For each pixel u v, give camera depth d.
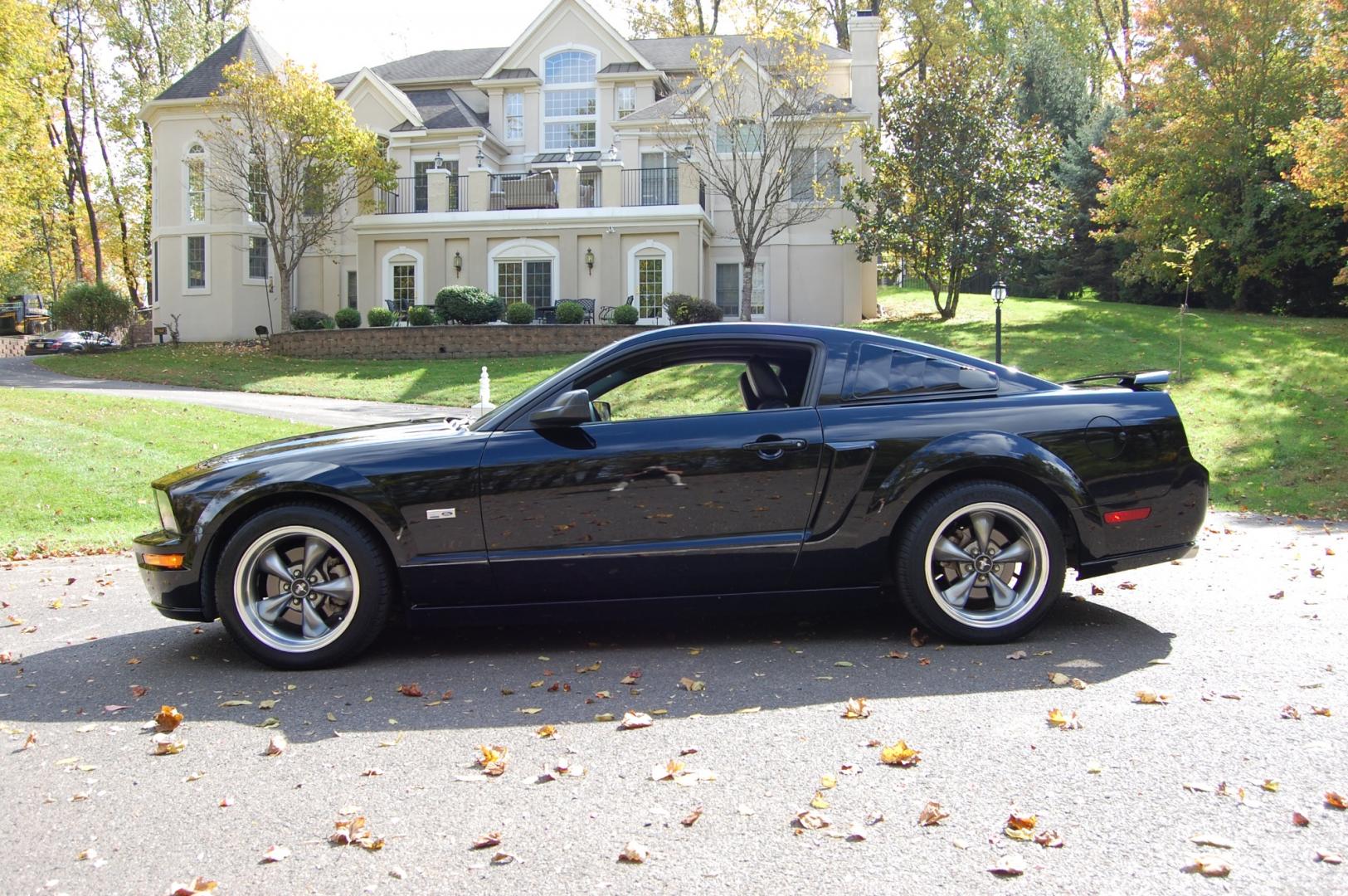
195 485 4.17
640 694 3.74
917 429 4.23
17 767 3.12
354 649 4.18
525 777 2.97
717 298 28.31
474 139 29.41
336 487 4.07
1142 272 27.00
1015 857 2.40
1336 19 18.41
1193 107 24.92
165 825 2.69
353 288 30.33
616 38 30.61
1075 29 40.12
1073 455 4.25
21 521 8.50
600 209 26.59
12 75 23.39
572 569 4.15
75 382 21.91
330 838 2.59
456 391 19.67
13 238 29.80
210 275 29.81
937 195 23.69
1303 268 26.06
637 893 2.28
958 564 4.30
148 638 4.82
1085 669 3.91
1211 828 2.54
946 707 3.49
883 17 39.31
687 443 4.17
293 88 25.70
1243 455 11.71
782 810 2.70
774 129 24.14
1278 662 3.95
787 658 4.17
